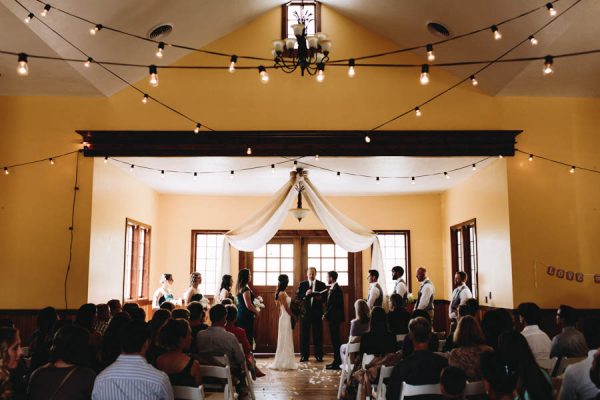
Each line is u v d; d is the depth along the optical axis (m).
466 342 3.53
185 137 7.11
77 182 6.96
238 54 7.30
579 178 7.05
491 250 7.58
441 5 6.01
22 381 3.39
